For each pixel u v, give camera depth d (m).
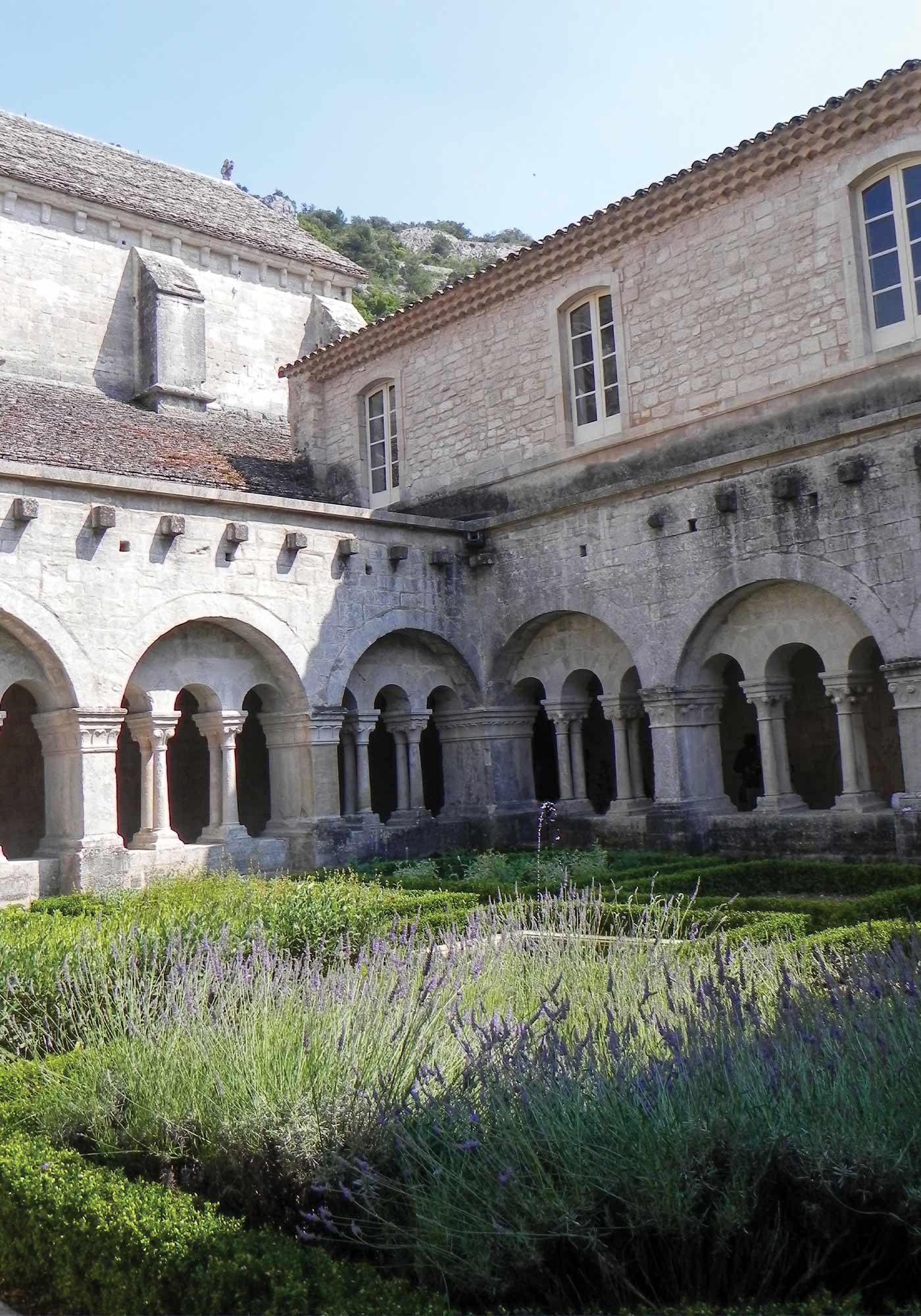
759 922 9.03
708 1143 3.85
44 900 12.31
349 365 22.42
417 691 18.66
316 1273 3.71
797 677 20.16
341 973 6.53
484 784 18.86
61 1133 5.12
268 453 23.20
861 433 14.03
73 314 25.41
